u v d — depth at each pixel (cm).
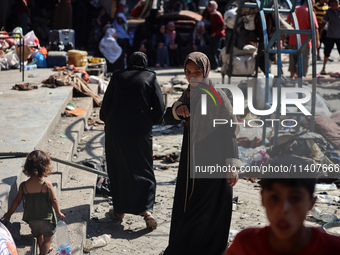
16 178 459
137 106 486
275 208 168
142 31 1619
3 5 1478
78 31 1700
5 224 389
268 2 783
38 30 1641
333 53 1852
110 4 1819
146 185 492
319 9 1451
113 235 484
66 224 457
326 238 174
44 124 665
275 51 744
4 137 596
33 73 1096
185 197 380
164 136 849
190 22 1672
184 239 373
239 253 182
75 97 964
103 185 592
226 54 944
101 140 749
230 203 374
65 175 566
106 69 1362
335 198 583
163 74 1450
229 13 905
